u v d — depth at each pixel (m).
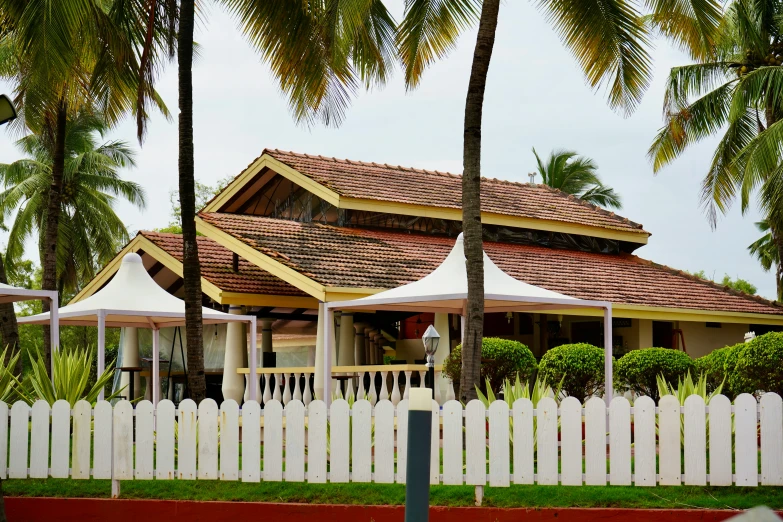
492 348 21.02
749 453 11.40
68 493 13.09
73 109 24.89
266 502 12.20
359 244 28.92
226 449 12.45
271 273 26.38
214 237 27.66
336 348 28.34
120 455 12.73
